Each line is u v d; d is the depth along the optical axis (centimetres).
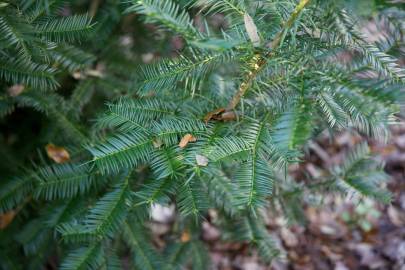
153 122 116
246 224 147
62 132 147
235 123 116
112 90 151
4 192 136
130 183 127
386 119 100
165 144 113
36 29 117
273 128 108
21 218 149
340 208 226
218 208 144
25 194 138
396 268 202
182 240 151
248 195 108
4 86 135
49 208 139
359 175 142
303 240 216
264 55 109
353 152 145
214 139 112
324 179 146
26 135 162
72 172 130
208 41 96
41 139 150
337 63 111
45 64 124
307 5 108
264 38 110
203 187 125
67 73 150
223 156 109
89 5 150
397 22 118
